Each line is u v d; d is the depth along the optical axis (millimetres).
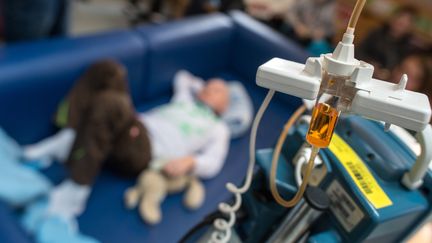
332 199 426
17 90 1207
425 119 283
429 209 431
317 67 305
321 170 437
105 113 1206
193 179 1359
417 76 1526
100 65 1292
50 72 1277
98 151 1200
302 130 464
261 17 2088
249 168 457
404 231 463
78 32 2934
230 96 1788
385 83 322
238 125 1672
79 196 1165
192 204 1266
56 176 1260
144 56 1575
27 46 1294
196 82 1812
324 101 321
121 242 1116
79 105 1300
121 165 1293
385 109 293
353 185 404
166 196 1309
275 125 728
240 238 491
